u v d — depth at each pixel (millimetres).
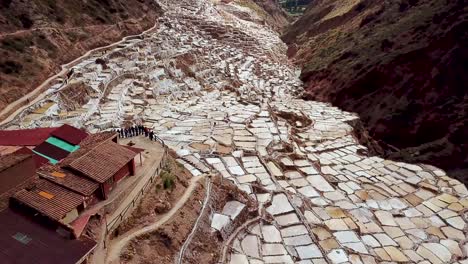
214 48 70500
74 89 36719
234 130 37094
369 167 37250
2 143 22266
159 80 47625
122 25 57281
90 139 22531
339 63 61844
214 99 49594
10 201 16609
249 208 24953
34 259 14266
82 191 17703
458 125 42281
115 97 39906
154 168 22516
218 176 26000
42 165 19609
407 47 52188
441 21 51531
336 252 23969
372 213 29391
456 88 46844
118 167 19734
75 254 14805
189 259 19000
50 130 23734
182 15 86000
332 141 41969
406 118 47469
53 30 44531
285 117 46250
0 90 32406
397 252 25422
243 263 20797
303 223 25625
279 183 29703
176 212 20531
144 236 18422
